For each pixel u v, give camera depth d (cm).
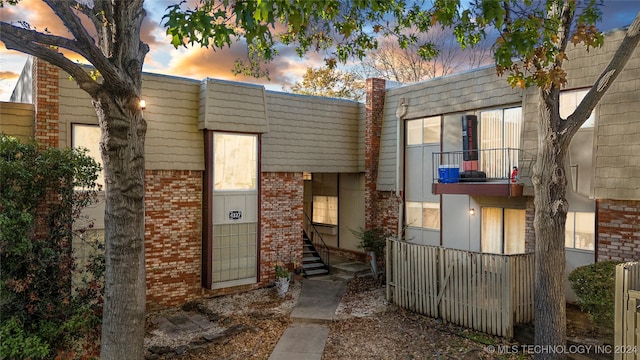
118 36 598
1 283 712
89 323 787
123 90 596
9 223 712
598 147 977
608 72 704
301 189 1484
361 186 1644
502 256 915
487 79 1228
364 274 1497
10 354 681
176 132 1210
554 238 746
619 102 950
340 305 1178
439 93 1368
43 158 800
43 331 744
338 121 1597
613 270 843
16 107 999
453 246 1328
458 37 870
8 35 522
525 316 934
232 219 1289
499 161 1208
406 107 1473
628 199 924
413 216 1473
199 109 1253
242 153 1312
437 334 955
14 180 757
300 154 1476
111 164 605
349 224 1703
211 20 502
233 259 1291
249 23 453
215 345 911
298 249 1469
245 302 1216
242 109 1291
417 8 945
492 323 930
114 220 609
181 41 507
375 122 1580
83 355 774
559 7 751
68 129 1035
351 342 917
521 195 1101
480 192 1128
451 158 1334
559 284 745
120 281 608
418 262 1094
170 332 995
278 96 1438
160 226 1186
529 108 1115
